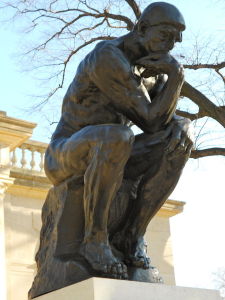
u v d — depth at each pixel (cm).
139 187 557
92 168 514
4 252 1845
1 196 1906
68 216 548
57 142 564
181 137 539
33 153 2017
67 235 548
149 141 550
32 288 571
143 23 550
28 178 1969
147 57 547
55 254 546
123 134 510
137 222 557
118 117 567
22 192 1972
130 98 541
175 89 539
